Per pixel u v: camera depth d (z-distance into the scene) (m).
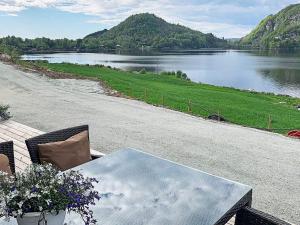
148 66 79.75
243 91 30.11
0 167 3.22
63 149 3.78
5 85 17.17
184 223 2.41
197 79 57.91
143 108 12.61
